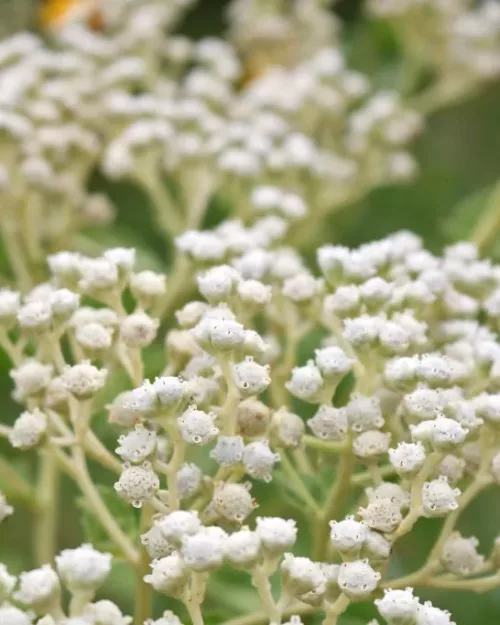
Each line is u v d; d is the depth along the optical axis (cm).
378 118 59
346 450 40
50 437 40
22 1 65
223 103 58
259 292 41
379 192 65
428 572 39
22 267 50
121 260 42
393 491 38
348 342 40
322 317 44
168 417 38
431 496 38
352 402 39
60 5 67
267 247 47
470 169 71
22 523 58
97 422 46
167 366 44
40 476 51
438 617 36
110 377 42
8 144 52
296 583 36
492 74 65
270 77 60
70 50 60
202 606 48
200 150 54
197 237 44
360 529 37
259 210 51
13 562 55
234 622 41
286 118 58
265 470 38
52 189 52
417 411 39
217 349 38
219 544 36
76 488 56
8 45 57
